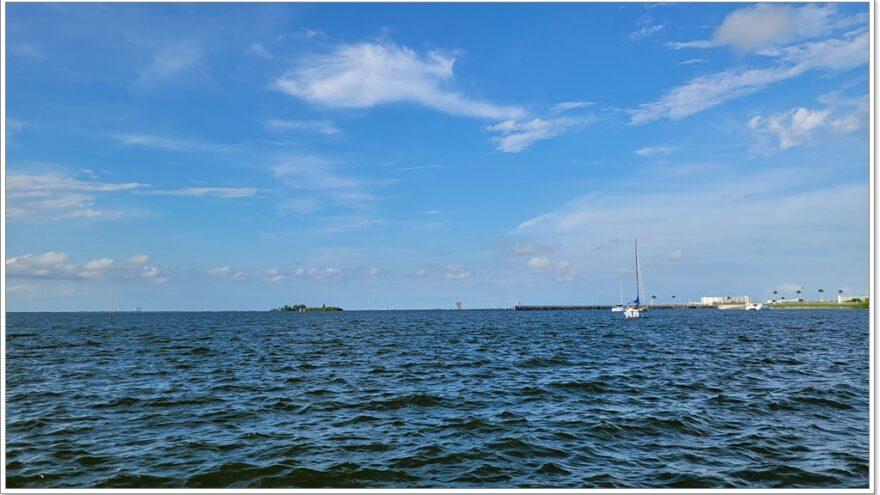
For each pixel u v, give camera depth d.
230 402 22.48
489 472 14.10
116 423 19.00
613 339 57.84
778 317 143.88
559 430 17.89
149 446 16.20
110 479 13.55
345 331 79.94
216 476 13.77
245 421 19.28
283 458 15.09
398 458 15.11
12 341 56.41
